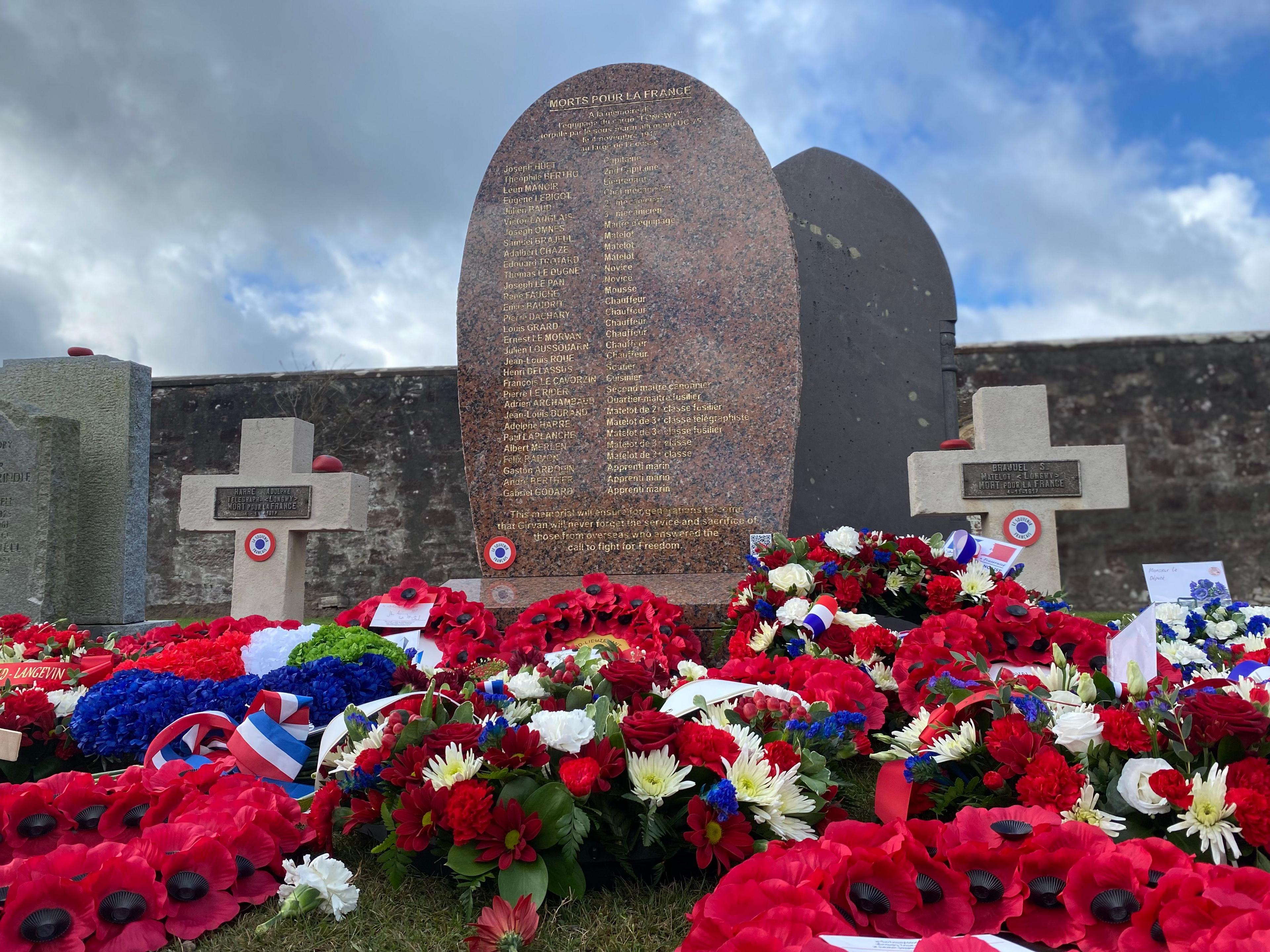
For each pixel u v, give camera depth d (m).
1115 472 5.64
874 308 6.98
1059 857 1.47
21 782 2.56
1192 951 1.17
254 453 6.49
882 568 3.87
